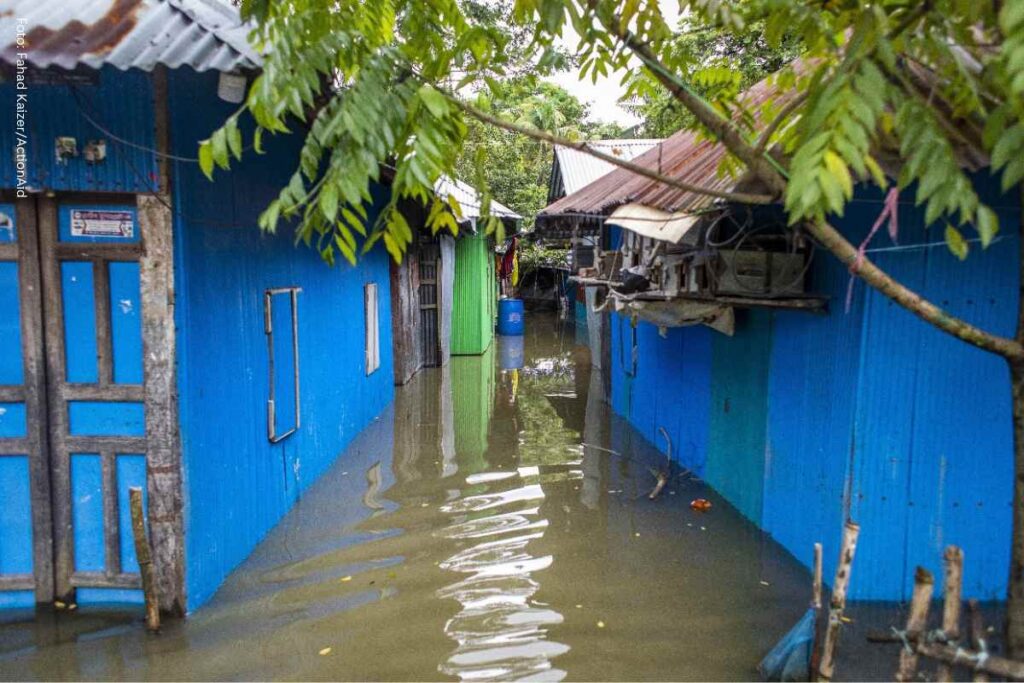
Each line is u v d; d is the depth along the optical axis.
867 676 3.67
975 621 3.02
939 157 2.10
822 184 1.90
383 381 10.74
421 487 6.98
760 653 3.95
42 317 4.21
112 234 4.16
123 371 4.23
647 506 6.42
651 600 4.60
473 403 11.27
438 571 5.05
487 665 3.84
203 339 4.48
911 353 4.39
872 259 4.34
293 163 6.21
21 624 4.16
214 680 3.67
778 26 2.72
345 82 3.43
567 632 4.19
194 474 4.37
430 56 3.19
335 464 7.71
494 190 21.50
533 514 6.23
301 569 5.07
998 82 2.21
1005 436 4.44
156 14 4.03
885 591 4.54
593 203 7.52
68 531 4.34
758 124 5.08
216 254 4.68
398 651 3.99
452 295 16.22
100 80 3.87
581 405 11.22
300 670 3.79
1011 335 4.34
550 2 2.71
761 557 5.25
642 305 6.16
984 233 2.01
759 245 5.09
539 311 29.08
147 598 4.10
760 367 5.87
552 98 21.31
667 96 8.21
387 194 10.04
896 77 2.63
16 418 4.28
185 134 4.18
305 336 6.69
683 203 4.85
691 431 7.47
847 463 4.50
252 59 3.69
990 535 4.50
